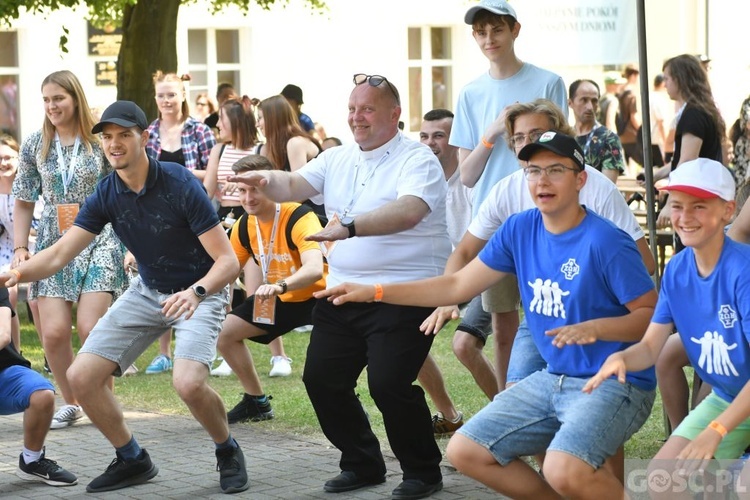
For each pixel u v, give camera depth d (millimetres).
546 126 6707
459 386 10867
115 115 7184
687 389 7254
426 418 7238
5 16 15773
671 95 10344
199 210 7316
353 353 7348
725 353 5512
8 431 9375
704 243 5453
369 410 9891
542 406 5898
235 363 9414
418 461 7238
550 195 5695
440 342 13648
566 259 5754
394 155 7242
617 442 5645
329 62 26438
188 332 7414
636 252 5719
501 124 7742
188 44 25656
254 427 9422
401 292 6164
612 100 21312
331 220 7316
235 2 20141
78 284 9133
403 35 27109
